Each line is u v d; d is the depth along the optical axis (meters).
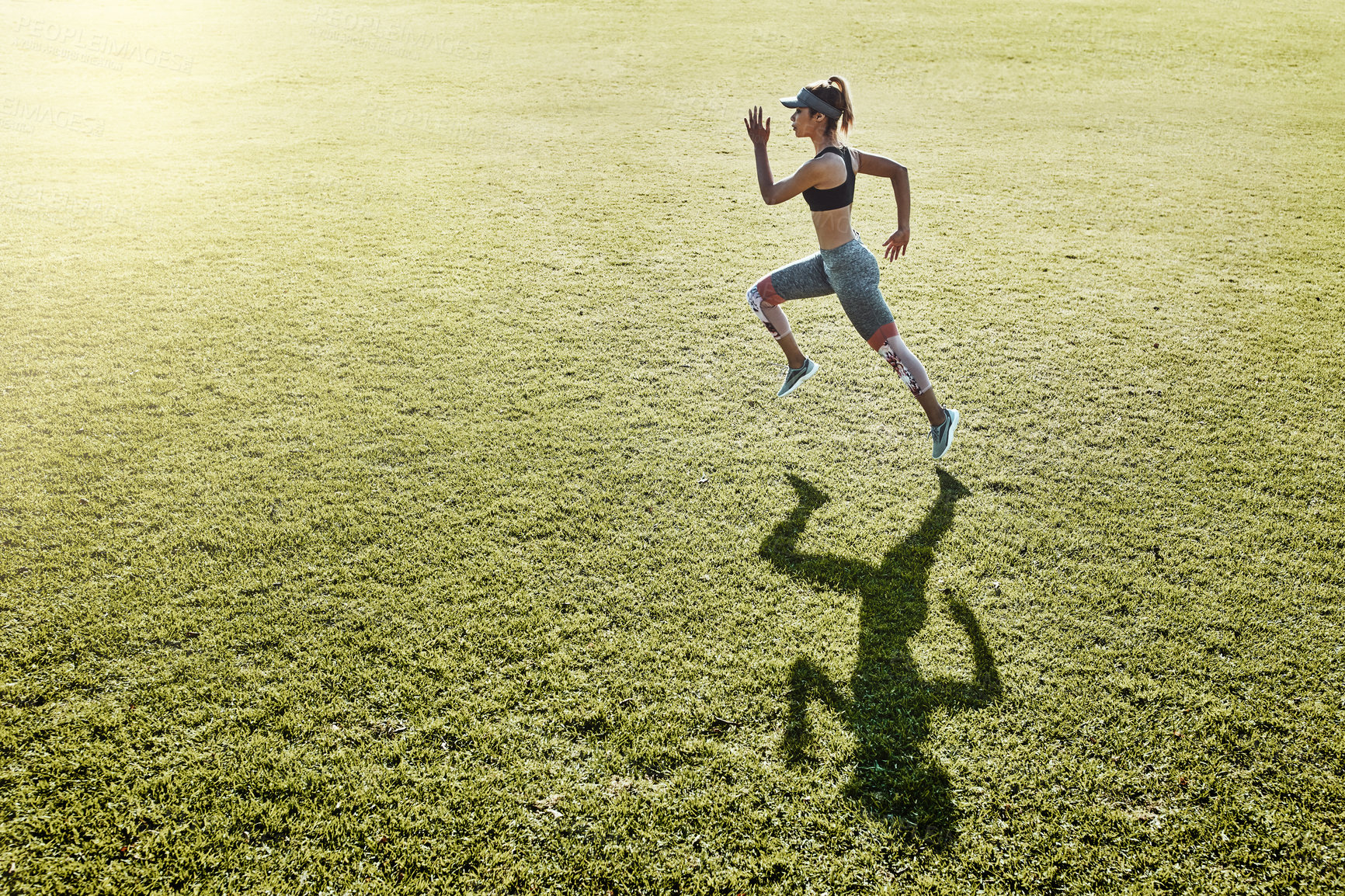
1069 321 6.24
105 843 2.59
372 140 11.49
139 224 8.17
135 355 5.61
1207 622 3.46
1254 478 4.39
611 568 3.76
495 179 9.84
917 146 11.30
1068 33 18.42
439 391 5.24
